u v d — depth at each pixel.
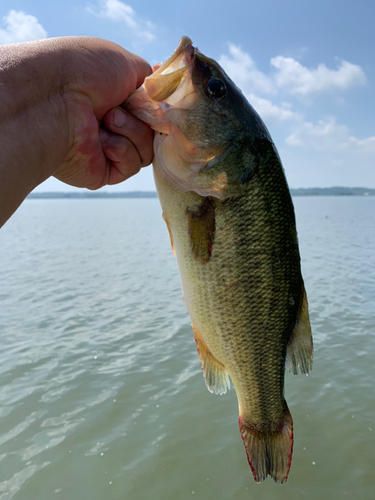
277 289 0.29
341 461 0.62
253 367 0.30
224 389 0.30
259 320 0.29
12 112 0.17
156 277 1.97
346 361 0.94
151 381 0.87
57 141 0.19
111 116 0.23
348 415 0.73
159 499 0.57
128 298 1.57
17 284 1.85
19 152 0.17
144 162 0.26
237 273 0.28
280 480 0.30
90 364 0.96
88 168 0.22
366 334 1.10
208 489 0.58
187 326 1.21
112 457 0.65
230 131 0.26
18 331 1.20
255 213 0.27
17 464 0.63
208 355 0.30
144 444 0.67
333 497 0.56
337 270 2.01
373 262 2.22
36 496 0.57
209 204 0.26
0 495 0.57
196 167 0.25
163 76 0.24
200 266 0.27
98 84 0.21
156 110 0.24
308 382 0.86
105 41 0.22
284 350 0.30
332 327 1.17
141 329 1.20
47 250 3.05
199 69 0.25
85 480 0.60
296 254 0.29
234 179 0.26
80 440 0.68
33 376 0.90
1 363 0.97
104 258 2.62
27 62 0.18
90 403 0.79
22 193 0.17
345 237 3.55
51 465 0.63
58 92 0.19
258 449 0.31
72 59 0.20
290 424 0.31
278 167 0.28
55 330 1.20
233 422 0.73
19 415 0.75
